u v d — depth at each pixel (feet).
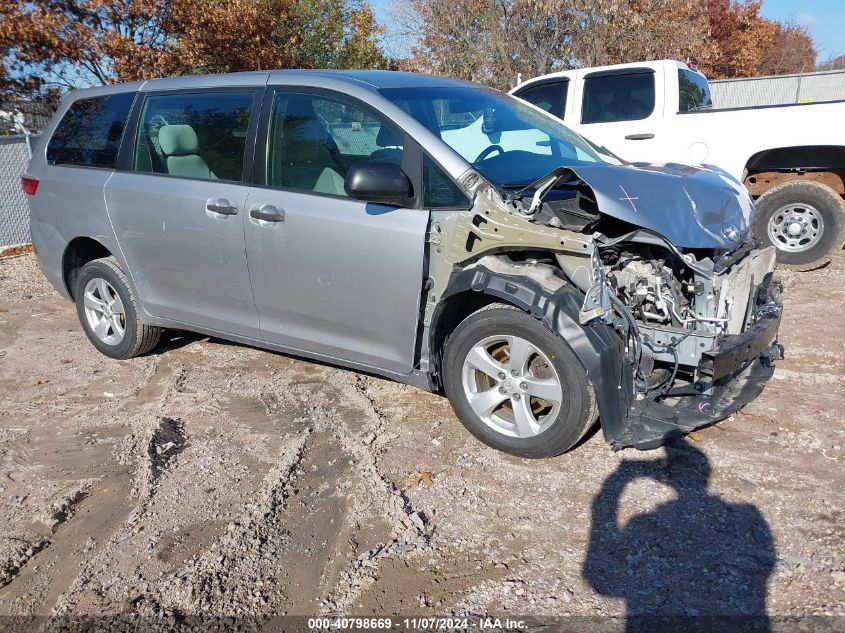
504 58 54.34
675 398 11.43
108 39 42.91
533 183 11.97
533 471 11.62
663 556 9.47
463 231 11.51
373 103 12.60
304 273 13.15
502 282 11.09
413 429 13.23
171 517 10.78
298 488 11.48
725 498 10.66
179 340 18.85
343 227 12.46
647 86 24.97
